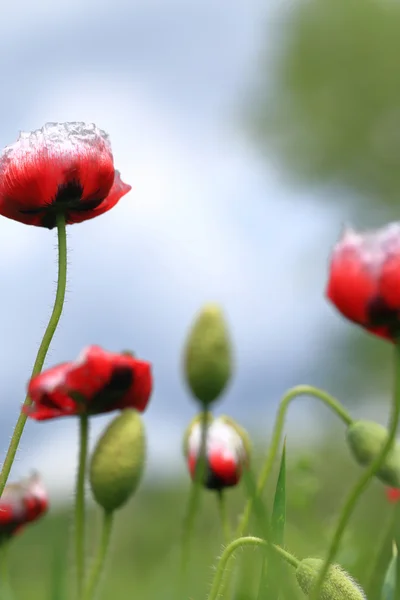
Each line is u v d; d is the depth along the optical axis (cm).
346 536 109
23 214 85
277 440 91
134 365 88
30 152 84
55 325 83
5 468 81
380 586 94
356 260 80
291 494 118
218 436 95
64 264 84
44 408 87
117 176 86
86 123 84
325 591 81
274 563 80
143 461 87
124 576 141
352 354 594
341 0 795
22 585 132
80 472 88
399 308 79
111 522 87
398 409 77
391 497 104
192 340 86
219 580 82
